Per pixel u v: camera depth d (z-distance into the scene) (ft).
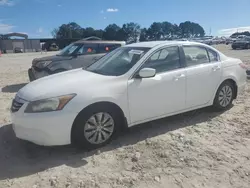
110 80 14.42
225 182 11.36
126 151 13.99
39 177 11.88
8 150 14.43
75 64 31.12
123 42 35.12
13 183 11.46
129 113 14.82
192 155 13.50
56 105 12.96
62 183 11.39
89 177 11.78
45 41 263.70
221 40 192.24
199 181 11.43
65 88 13.57
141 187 11.06
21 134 13.47
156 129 16.72
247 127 16.96
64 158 13.44
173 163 12.79
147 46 16.69
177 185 11.18
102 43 33.78
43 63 30.30
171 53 16.69
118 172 12.14
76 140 13.62
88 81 14.26
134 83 14.83
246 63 50.60
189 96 17.12
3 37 257.14
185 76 16.70
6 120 19.01
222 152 13.80
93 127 13.80
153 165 12.64
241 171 12.12
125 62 15.99
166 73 16.08
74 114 13.14
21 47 238.68
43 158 13.52
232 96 19.92
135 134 16.03
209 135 15.84
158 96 15.67
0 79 40.70
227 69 19.07
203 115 19.03
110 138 14.52
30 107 13.05
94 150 14.08
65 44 251.39
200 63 17.93
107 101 13.93
